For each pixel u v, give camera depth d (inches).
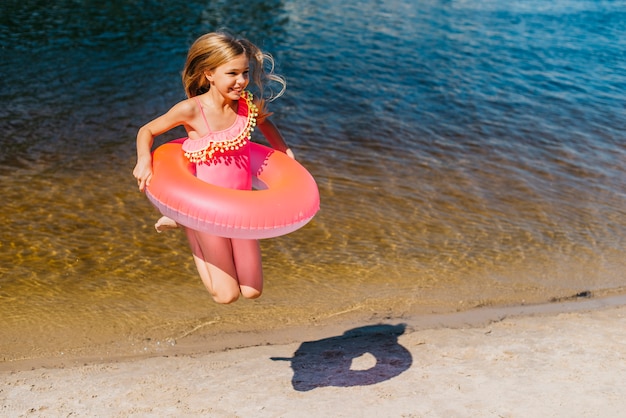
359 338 206.1
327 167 327.0
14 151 324.5
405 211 285.6
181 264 241.8
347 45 545.0
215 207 130.9
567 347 197.2
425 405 169.3
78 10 597.6
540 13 689.0
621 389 174.7
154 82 433.7
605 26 644.1
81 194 285.7
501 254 254.8
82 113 377.4
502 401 170.2
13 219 263.0
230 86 136.5
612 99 447.2
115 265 238.2
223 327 211.3
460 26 622.2
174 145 147.6
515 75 490.3
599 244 264.1
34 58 464.8
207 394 176.2
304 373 186.4
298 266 243.4
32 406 170.6
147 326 209.0
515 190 310.3
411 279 237.6
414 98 434.6
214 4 658.8
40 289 223.0
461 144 364.2
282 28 586.9
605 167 340.2
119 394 176.6
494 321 215.5
